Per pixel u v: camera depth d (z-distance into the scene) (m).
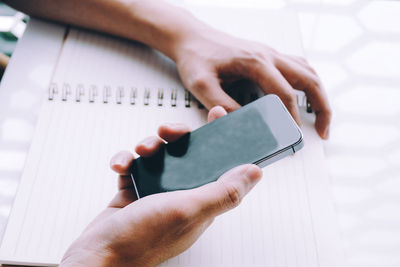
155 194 0.32
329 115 0.45
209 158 0.34
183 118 0.46
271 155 0.33
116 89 0.49
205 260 0.36
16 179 0.42
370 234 0.39
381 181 0.42
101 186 0.41
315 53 0.54
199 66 0.46
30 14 0.55
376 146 0.45
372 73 0.52
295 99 0.43
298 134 0.33
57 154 0.43
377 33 0.56
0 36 0.74
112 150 0.43
